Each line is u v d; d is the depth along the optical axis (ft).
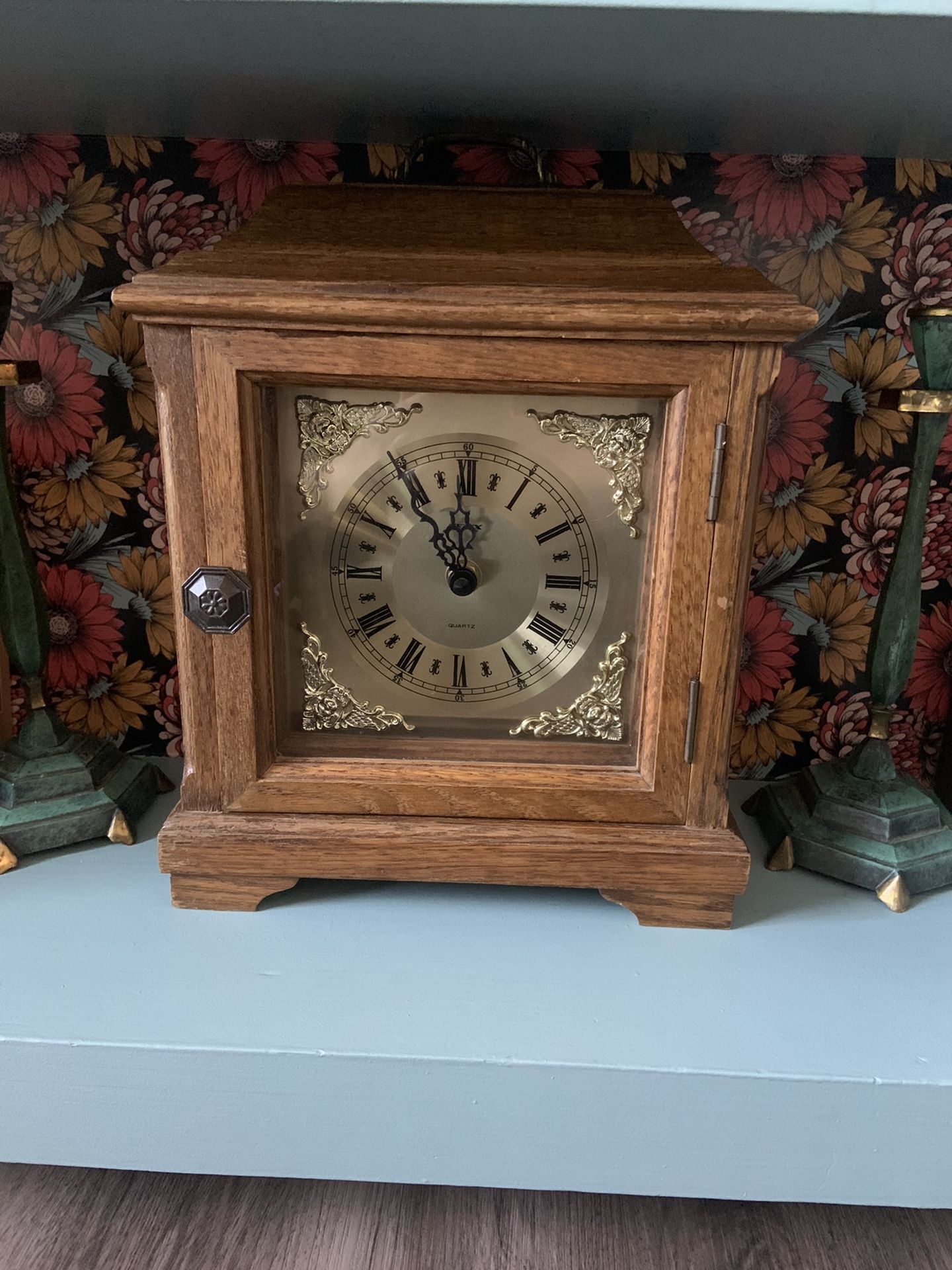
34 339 2.67
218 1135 1.89
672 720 2.07
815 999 2.02
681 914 2.22
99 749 2.64
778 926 2.27
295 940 2.15
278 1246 1.98
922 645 2.92
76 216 2.60
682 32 1.53
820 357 2.67
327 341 1.84
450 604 2.10
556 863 2.16
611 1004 1.98
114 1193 2.10
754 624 2.88
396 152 2.58
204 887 2.23
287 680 2.18
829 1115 1.82
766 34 1.53
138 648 2.93
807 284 2.64
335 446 1.99
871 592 2.85
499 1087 1.83
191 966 2.05
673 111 2.12
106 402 2.71
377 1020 1.91
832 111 2.06
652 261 1.94
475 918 2.25
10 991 1.95
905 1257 2.01
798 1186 1.89
